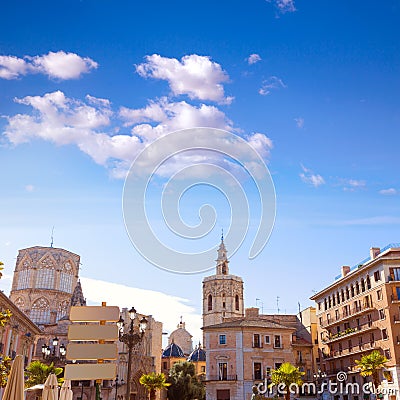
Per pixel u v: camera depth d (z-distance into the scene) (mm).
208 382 67188
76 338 10695
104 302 11391
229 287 111062
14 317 47625
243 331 67938
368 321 61188
